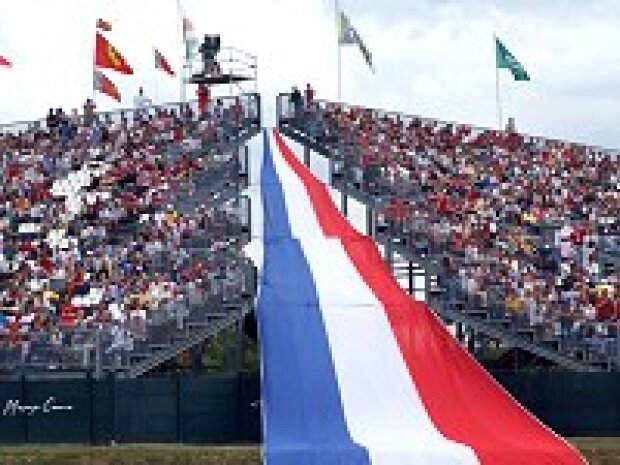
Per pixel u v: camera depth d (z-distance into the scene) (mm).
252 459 59594
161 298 80000
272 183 43875
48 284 85188
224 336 88562
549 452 35844
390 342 38344
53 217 93250
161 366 78375
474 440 35625
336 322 38500
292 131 96125
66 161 99312
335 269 40250
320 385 37375
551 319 78125
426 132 100250
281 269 39781
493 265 84750
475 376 37969
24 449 61844
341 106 100062
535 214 92875
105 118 102625
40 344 73875
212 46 104312
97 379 67188
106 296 82625
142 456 60031
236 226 86500
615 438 67375
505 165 98812
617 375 69188
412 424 37250
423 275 84562
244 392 68438
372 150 95500
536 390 69562
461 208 91562
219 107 97062
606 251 89000
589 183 98750
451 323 82812
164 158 96188
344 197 89938
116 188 94625
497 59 113688
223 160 92688
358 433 36469
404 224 85938
